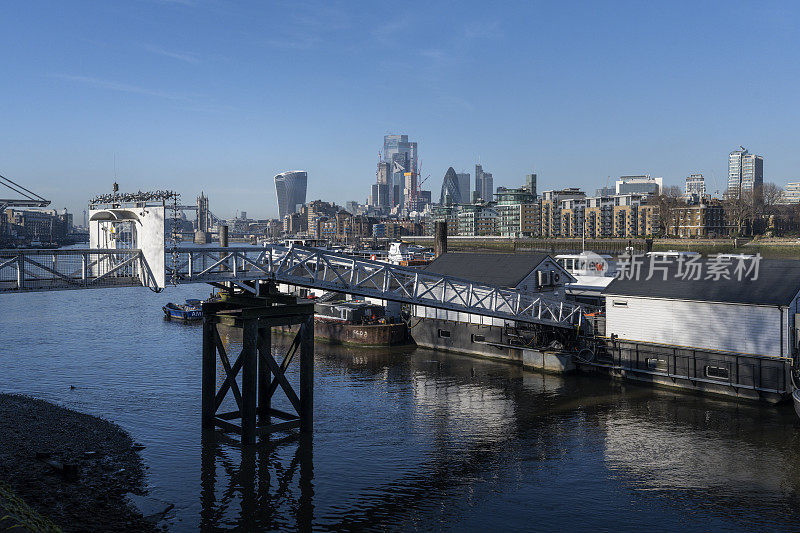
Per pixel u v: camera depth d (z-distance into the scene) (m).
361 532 25.42
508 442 36.12
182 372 53.09
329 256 44.47
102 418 39.50
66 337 70.81
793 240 163.62
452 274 67.00
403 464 32.72
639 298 49.97
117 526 24.55
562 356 52.66
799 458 33.09
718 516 26.84
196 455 33.34
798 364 40.50
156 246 35.09
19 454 30.38
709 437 36.53
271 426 34.03
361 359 60.41
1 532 19.38
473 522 26.44
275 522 26.09
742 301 44.06
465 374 53.50
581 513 27.25
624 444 35.59
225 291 38.12
